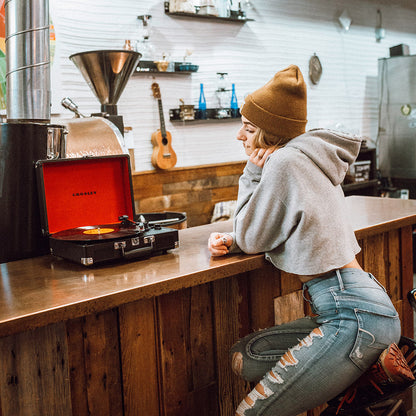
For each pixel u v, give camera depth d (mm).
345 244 1636
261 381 1640
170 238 1899
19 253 1989
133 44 4602
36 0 2273
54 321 1339
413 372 1782
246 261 1777
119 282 1551
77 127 2717
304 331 1804
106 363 1674
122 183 2156
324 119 6426
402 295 2803
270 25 5660
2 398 1441
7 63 2365
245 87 5508
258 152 1808
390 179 6547
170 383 1843
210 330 1976
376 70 7098
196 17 5008
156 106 4840
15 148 1952
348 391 1660
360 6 6719
